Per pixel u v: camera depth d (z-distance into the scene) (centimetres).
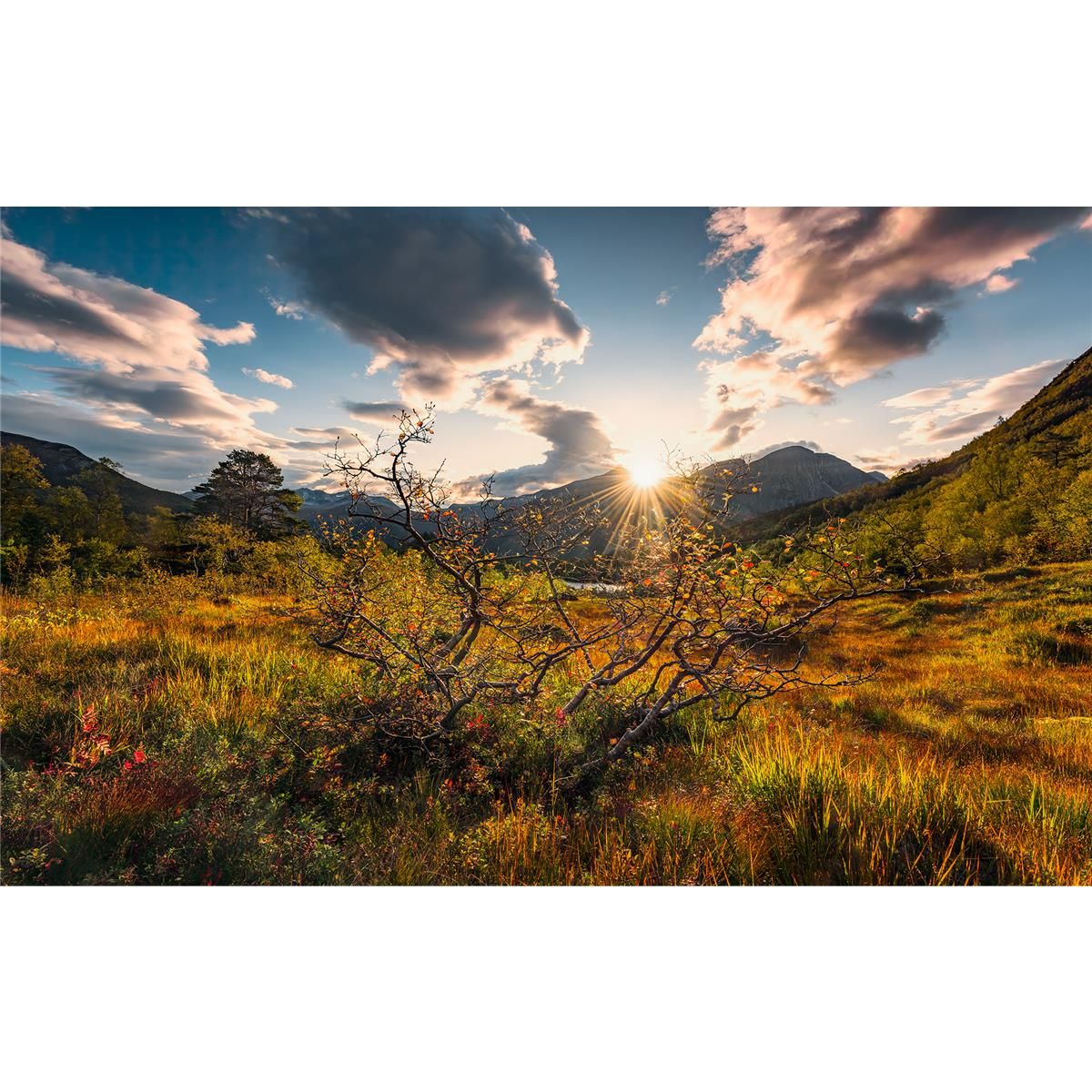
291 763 404
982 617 1585
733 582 421
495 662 542
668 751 516
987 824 375
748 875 327
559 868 326
